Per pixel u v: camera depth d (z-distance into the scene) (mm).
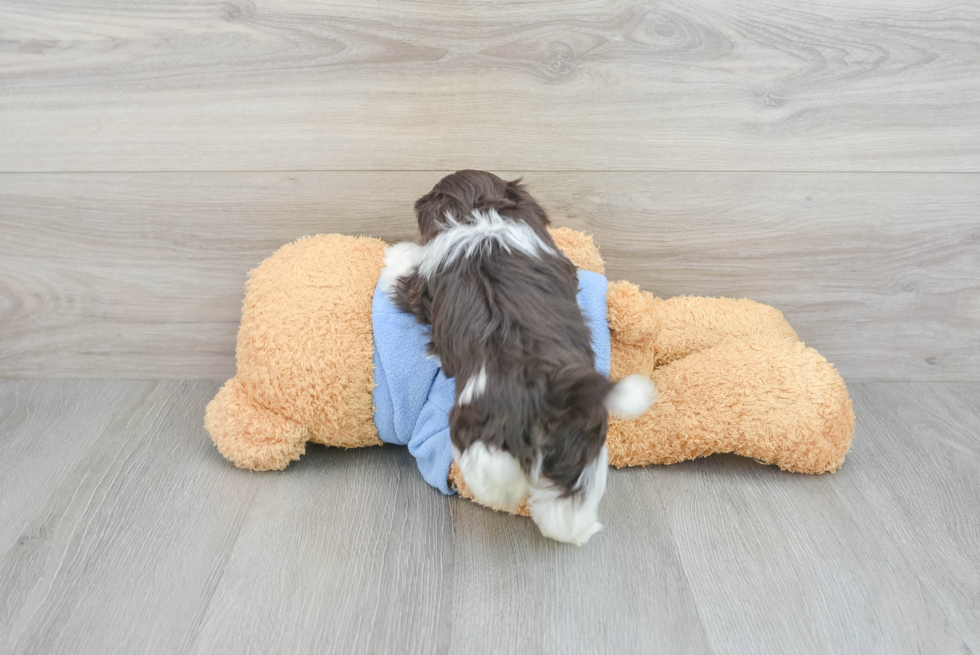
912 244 1636
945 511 1302
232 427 1356
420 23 1436
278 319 1353
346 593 1093
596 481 1086
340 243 1471
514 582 1120
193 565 1141
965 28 1466
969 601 1100
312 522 1245
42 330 1666
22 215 1563
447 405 1277
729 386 1363
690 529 1243
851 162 1563
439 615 1056
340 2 1418
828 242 1633
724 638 1026
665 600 1090
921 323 1710
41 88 1468
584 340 1132
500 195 1271
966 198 1595
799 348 1431
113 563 1143
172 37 1438
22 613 1046
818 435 1330
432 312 1197
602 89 1494
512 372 1024
